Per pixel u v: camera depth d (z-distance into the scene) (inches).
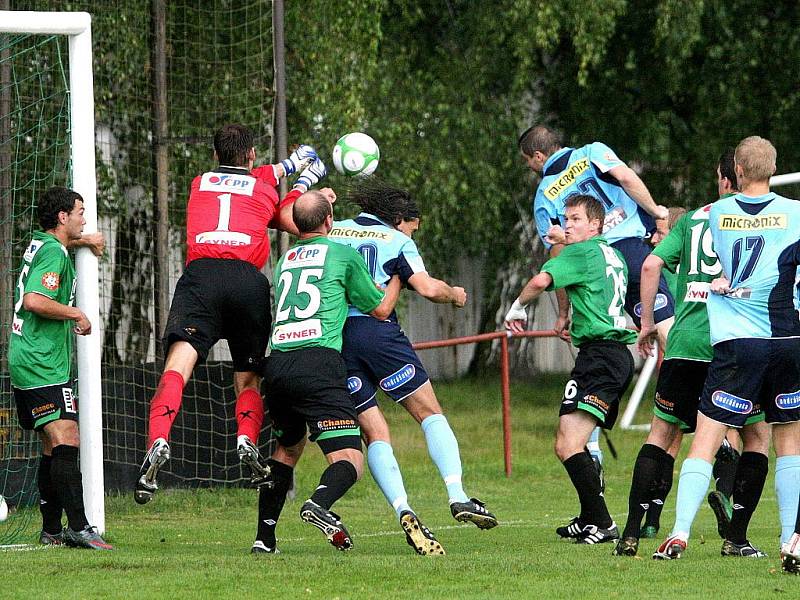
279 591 742.5
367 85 2095.2
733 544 920.3
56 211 1024.2
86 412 1093.8
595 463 1222.9
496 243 2933.1
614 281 1032.8
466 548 1002.1
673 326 954.7
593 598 716.0
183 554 964.6
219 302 962.7
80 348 1090.7
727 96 2650.1
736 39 2613.2
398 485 951.6
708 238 929.5
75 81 1102.4
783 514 880.9
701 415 877.2
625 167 1216.8
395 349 978.7
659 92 2714.1
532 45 2340.1
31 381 1006.4
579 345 1045.2
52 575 812.6
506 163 2573.8
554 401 2881.4
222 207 979.9
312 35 1966.0
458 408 2743.6
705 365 932.6
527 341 3272.6
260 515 979.3
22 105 1609.3
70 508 1007.6
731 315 860.6
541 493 1701.5
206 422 1595.7
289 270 937.5
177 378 941.8
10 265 1380.4
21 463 1368.1
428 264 2780.5
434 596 723.4
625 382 1034.7
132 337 1863.9
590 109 2743.6
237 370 992.9
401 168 2269.9
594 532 1047.0
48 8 1758.1
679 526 874.1
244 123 1862.7
